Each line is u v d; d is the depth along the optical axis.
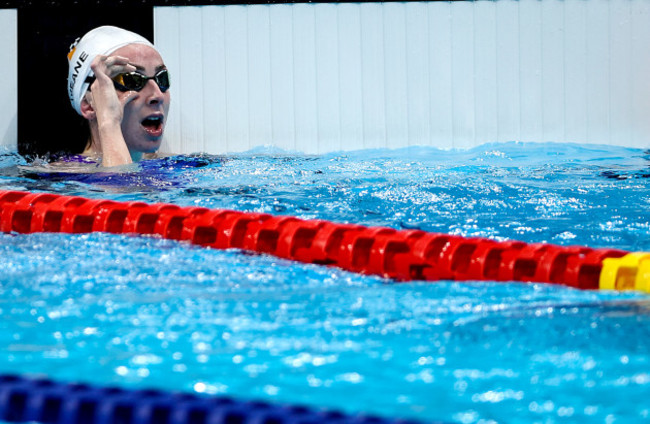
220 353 4.86
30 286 6.46
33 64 15.46
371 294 6.42
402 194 10.57
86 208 9.08
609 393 4.18
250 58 15.92
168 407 3.94
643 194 10.53
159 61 14.34
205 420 3.88
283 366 4.63
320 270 7.44
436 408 4.04
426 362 4.68
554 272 6.89
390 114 15.98
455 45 15.88
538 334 5.20
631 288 6.57
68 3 15.42
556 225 8.94
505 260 7.14
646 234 8.52
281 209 9.80
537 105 15.95
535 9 15.82
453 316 5.71
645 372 4.47
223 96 15.98
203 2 15.80
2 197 9.47
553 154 14.68
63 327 5.38
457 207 9.88
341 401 4.14
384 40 15.88
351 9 15.84
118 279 6.73
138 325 5.42
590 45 15.84
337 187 11.09
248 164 13.70
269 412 3.88
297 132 16.02
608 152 14.93
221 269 7.27
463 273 7.18
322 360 4.73
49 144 15.51
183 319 5.57
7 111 15.52
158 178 12.18
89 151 15.09
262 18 15.85
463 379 4.42
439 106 15.95
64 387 4.18
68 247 8.00
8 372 4.54
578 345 4.97
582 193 10.59
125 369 4.59
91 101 14.34
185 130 16.00
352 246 7.62
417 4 15.80
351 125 16.02
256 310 5.84
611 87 15.91
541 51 15.88
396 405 4.08
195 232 8.41
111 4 15.55
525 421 3.86
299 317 5.66
